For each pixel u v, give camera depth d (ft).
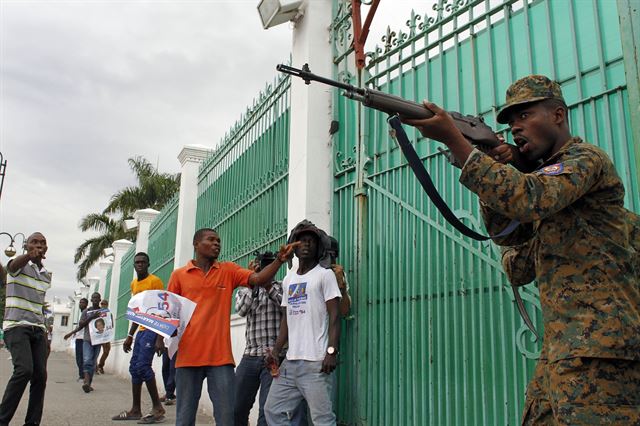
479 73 12.68
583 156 5.88
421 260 13.51
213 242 14.55
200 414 23.39
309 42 17.95
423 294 13.34
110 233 95.91
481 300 11.78
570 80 10.73
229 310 14.43
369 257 15.34
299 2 18.15
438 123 6.13
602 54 10.17
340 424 15.47
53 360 70.18
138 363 20.76
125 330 45.73
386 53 15.56
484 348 11.60
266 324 16.03
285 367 13.93
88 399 27.68
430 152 13.71
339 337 14.56
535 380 6.52
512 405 10.93
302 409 14.67
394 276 14.32
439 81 13.78
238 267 14.88
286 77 20.66
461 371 12.09
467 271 12.28
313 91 17.70
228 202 26.14
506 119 6.79
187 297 14.08
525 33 11.66
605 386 5.47
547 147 6.45
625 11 8.80
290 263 16.37
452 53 13.55
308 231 14.51
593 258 5.84
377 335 14.70
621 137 9.71
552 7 11.24
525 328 10.77
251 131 24.11
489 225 6.98
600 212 5.98
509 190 5.49
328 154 17.49
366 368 14.92
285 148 20.20
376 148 15.58
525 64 11.58
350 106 17.04
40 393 17.16
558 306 5.91
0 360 66.80
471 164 5.74
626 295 5.81
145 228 45.50
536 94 6.42
